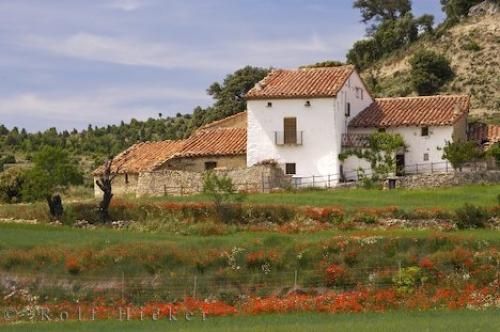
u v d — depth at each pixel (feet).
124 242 163.84
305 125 253.65
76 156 421.18
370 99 280.72
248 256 149.07
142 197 230.07
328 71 267.39
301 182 250.37
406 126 255.29
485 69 453.58
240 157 258.98
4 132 504.43
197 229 184.03
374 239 152.97
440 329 105.91
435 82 444.96
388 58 511.81
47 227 195.83
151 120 513.04
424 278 140.56
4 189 267.18
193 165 262.47
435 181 227.20
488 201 195.62
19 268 152.35
